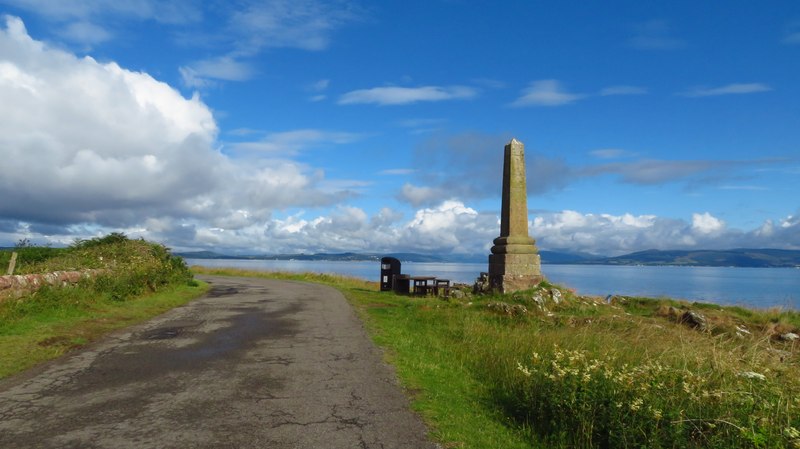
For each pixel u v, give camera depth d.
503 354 9.41
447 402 6.62
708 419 5.09
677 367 7.12
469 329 11.76
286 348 9.42
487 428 5.89
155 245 22.47
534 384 6.62
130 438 5.08
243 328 11.52
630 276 121.38
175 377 7.32
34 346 8.79
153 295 16.53
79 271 14.45
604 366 6.41
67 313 11.58
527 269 17.67
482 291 18.58
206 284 24.39
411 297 19.94
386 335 11.02
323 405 6.18
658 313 16.06
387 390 6.89
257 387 6.88
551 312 15.12
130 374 7.42
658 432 5.09
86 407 5.97
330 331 11.34
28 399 6.23
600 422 5.51
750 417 4.95
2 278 10.74
